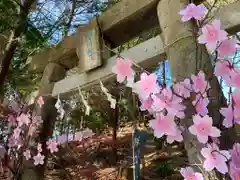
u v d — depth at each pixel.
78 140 3.50
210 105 1.28
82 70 2.38
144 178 3.20
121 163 3.87
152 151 3.56
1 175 2.62
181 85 1.27
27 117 2.66
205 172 1.20
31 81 3.16
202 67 1.42
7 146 2.70
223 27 1.60
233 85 1.13
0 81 2.62
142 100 1.33
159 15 1.87
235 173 1.07
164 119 1.23
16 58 3.23
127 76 1.38
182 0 1.72
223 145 1.22
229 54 1.16
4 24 2.70
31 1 2.71
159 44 1.91
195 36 1.46
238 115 1.11
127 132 4.36
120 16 2.21
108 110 4.11
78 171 3.57
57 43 2.94
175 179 3.03
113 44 2.41
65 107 3.28
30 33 2.87
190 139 1.32
